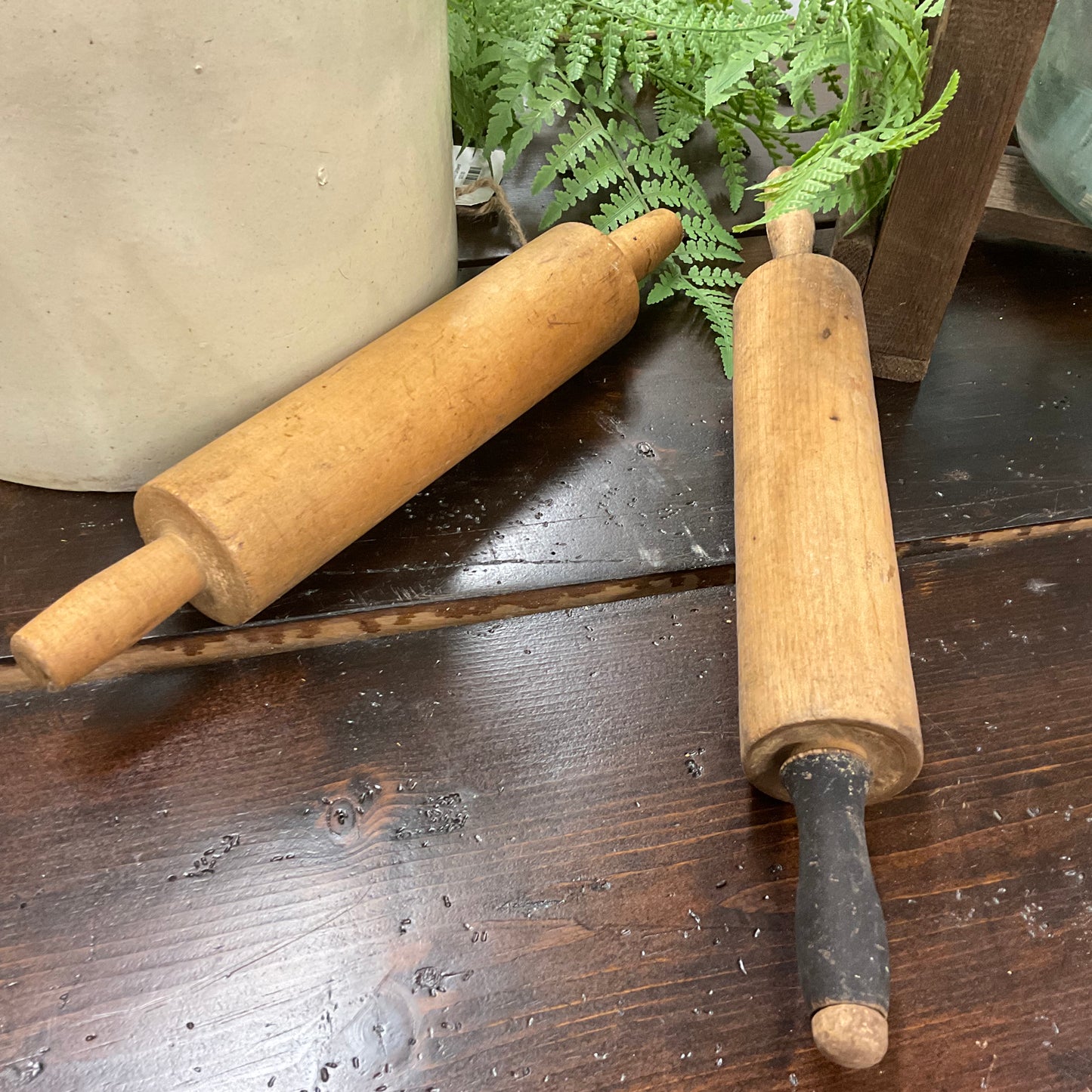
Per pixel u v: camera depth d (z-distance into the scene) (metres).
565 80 0.69
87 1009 0.38
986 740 0.47
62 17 0.36
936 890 0.42
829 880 0.36
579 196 0.65
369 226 0.49
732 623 0.50
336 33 0.42
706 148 0.75
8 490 0.54
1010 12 0.47
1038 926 0.42
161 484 0.44
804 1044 0.38
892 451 0.58
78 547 0.51
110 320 0.45
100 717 0.46
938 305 0.58
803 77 0.57
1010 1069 0.38
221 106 0.40
